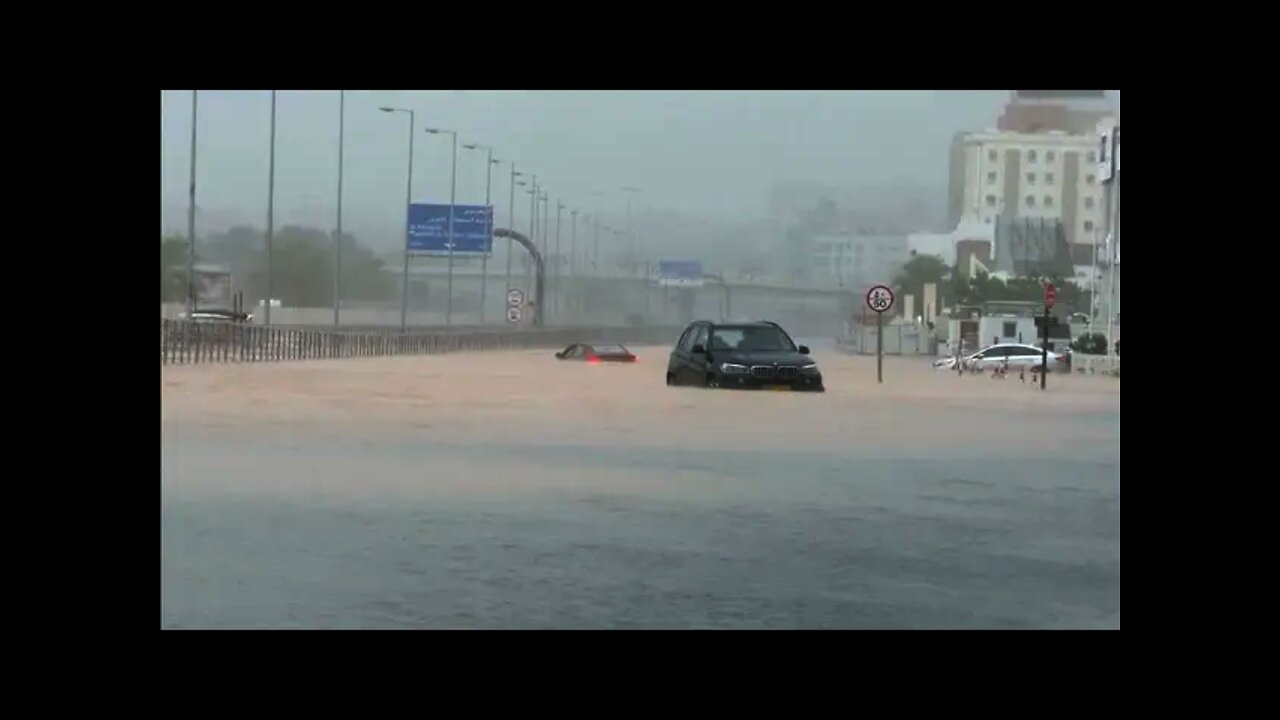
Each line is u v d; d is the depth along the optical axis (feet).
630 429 203.41
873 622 81.46
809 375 285.23
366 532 109.91
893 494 137.59
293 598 85.40
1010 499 135.13
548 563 98.02
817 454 173.99
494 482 141.18
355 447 172.24
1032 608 86.07
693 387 297.94
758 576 94.48
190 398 252.21
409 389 299.58
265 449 167.84
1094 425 226.38
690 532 112.27
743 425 213.46
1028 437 203.00
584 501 128.98
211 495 128.67
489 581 91.35
